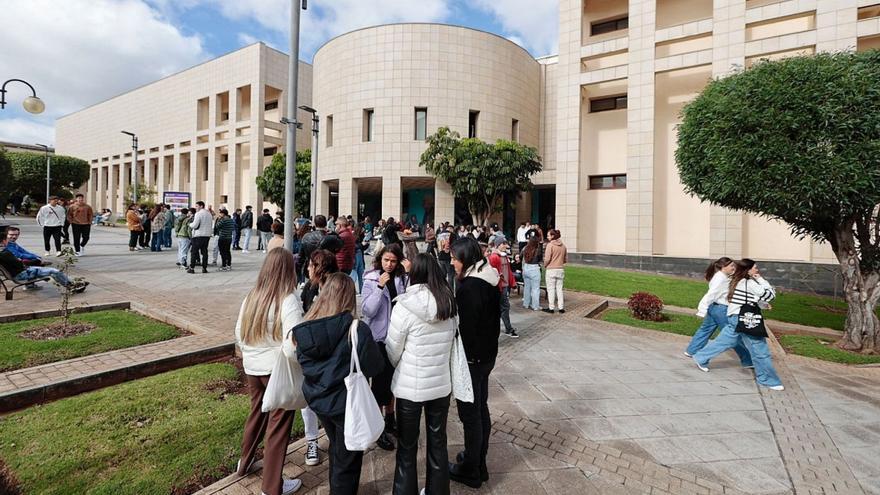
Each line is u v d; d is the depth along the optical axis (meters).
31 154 44.81
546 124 31.91
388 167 26.58
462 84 26.73
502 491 3.11
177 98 40.53
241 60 35.31
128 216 15.29
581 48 18.83
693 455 3.67
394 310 2.83
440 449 2.82
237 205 35.59
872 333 7.05
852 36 14.09
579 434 4.00
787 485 3.28
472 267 3.22
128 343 5.45
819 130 5.99
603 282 13.57
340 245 5.29
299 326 2.58
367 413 2.49
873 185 5.67
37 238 18.61
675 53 17.95
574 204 18.95
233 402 4.23
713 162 7.00
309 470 3.29
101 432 3.55
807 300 12.93
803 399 5.00
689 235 17.30
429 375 2.75
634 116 17.58
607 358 6.43
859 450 3.83
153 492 2.91
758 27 16.44
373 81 26.86
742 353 6.10
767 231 15.84
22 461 3.13
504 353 6.53
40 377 4.32
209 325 6.42
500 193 24.08
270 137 35.00
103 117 50.19
